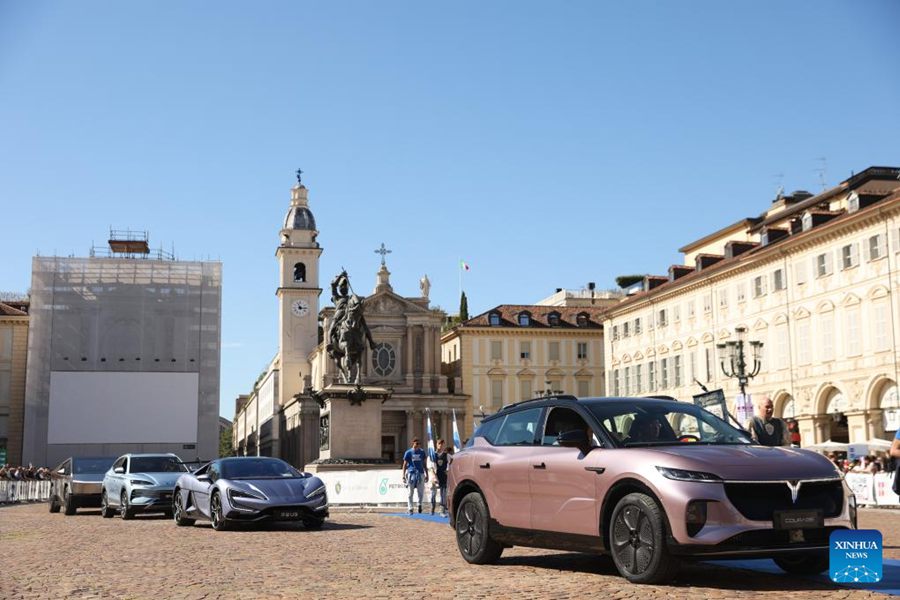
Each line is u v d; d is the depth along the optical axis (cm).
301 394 10606
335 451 3691
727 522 991
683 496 1003
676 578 1068
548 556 1410
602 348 10750
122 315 8781
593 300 11525
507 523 1270
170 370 8812
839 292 5634
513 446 1299
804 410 5928
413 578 1199
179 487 2473
